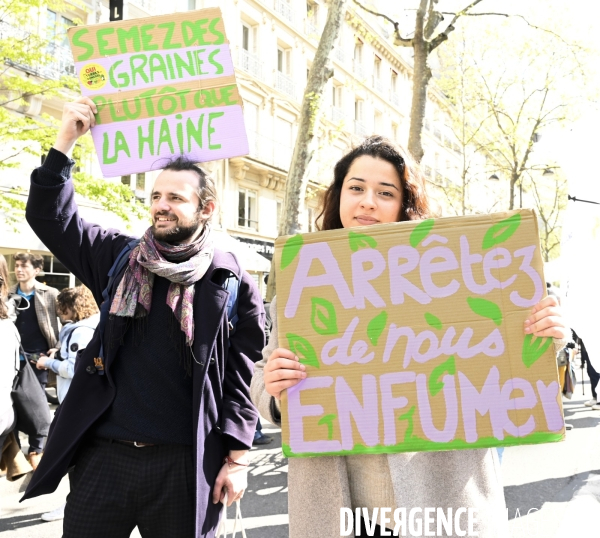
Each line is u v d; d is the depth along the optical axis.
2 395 3.19
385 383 1.44
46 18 11.74
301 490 1.48
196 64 2.08
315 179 14.09
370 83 25.48
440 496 1.43
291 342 1.49
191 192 1.93
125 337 1.85
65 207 1.93
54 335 5.37
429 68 10.80
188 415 1.83
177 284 1.86
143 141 2.06
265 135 19.28
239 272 2.04
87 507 1.75
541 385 1.39
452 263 1.46
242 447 1.90
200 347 1.82
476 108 19.78
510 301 1.43
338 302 1.49
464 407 1.41
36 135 8.42
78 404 1.82
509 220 1.46
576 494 3.98
